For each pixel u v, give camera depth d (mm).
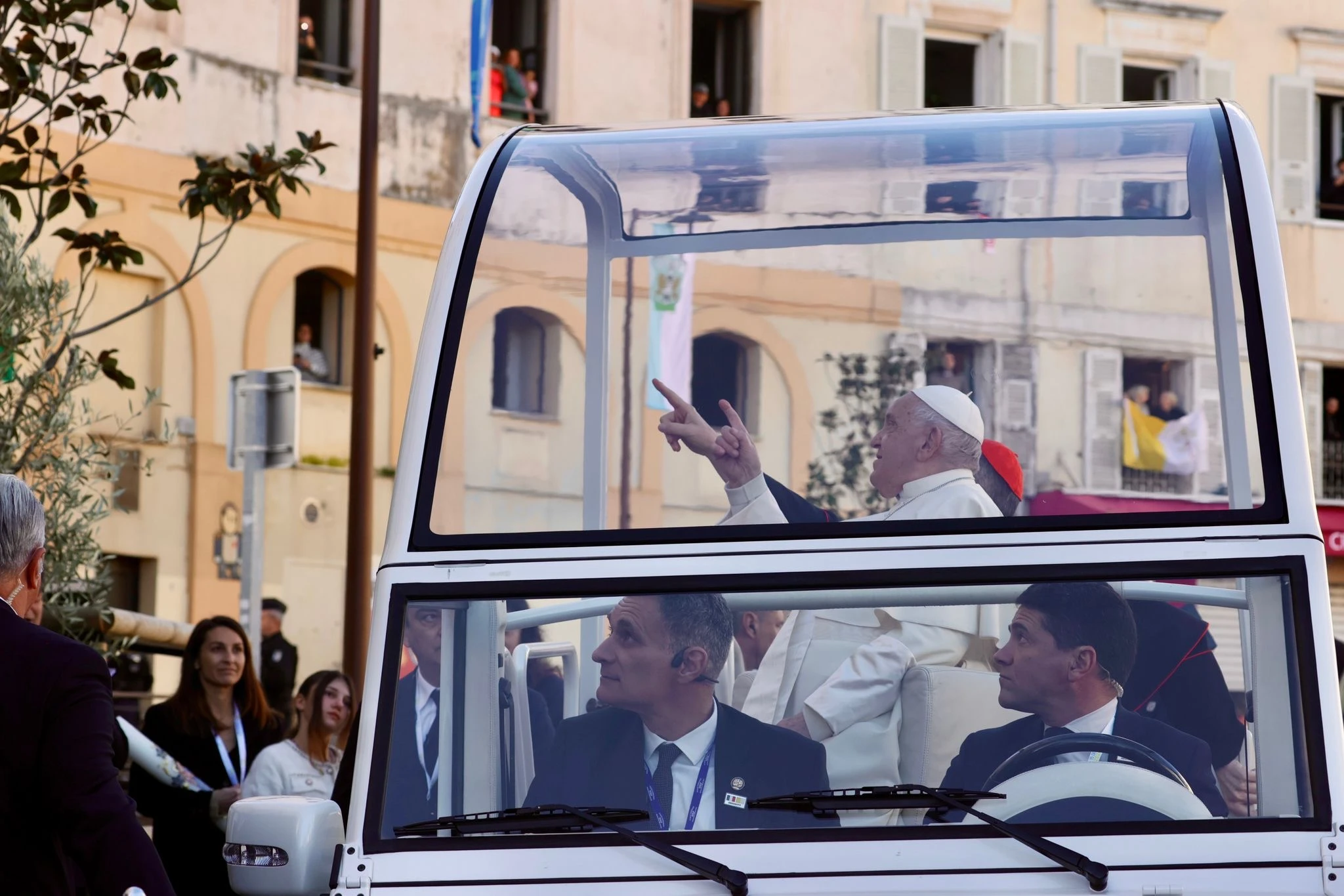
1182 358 7707
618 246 8555
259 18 39438
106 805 6801
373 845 6359
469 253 7457
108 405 36656
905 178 7879
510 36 43562
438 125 41625
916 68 46969
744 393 9875
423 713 6574
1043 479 8719
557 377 8406
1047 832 6219
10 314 14578
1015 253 8312
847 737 6496
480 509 7391
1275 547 6406
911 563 6574
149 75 15555
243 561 20688
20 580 7375
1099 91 48312
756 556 6668
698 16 46031
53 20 15172
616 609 6648
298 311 40438
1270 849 6113
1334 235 48219
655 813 6469
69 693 6965
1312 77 49750
